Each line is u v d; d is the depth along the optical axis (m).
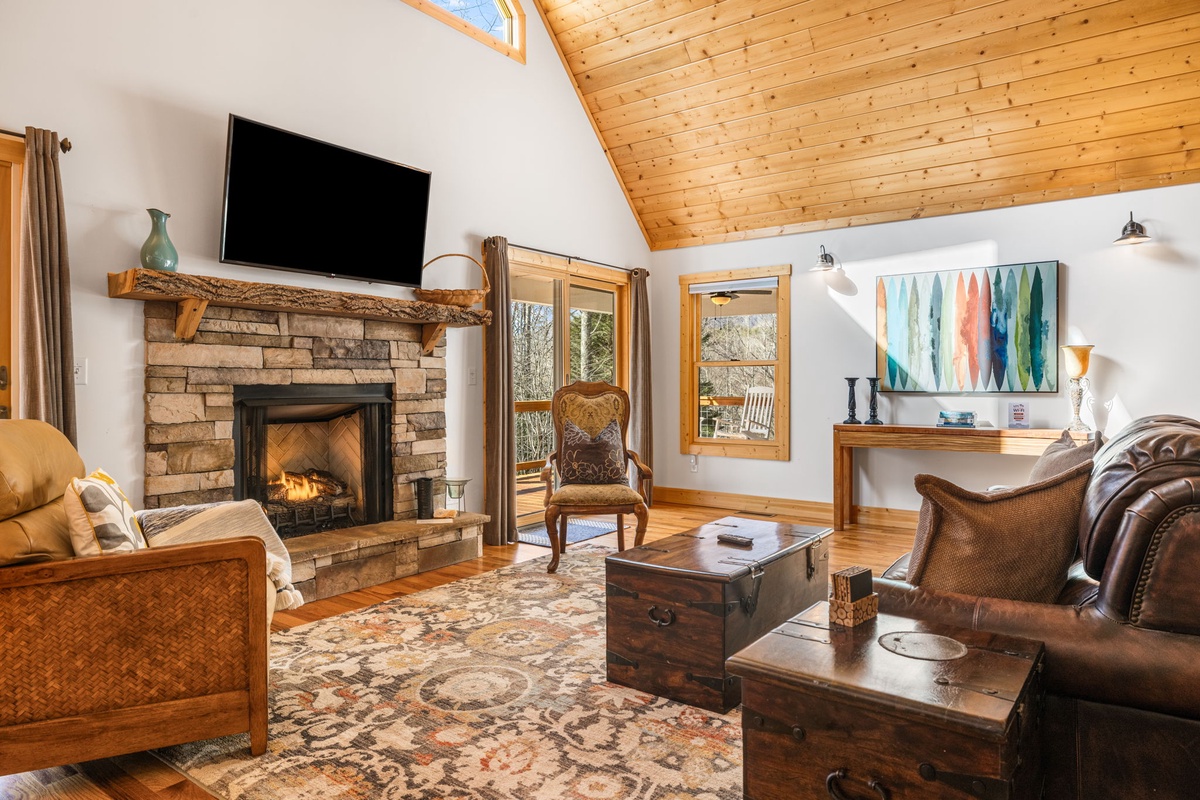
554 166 5.68
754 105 5.29
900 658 1.46
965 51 4.42
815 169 5.51
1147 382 4.64
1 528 1.83
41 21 3.03
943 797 1.28
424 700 2.46
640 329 6.43
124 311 3.27
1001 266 5.08
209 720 2.04
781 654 1.51
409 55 4.57
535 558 4.56
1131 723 1.43
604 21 5.31
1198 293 4.47
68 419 2.98
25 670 1.85
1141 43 4.04
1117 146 4.55
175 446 3.41
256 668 2.09
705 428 6.59
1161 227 4.57
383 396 4.38
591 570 4.22
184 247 3.50
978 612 1.64
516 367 5.54
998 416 5.12
